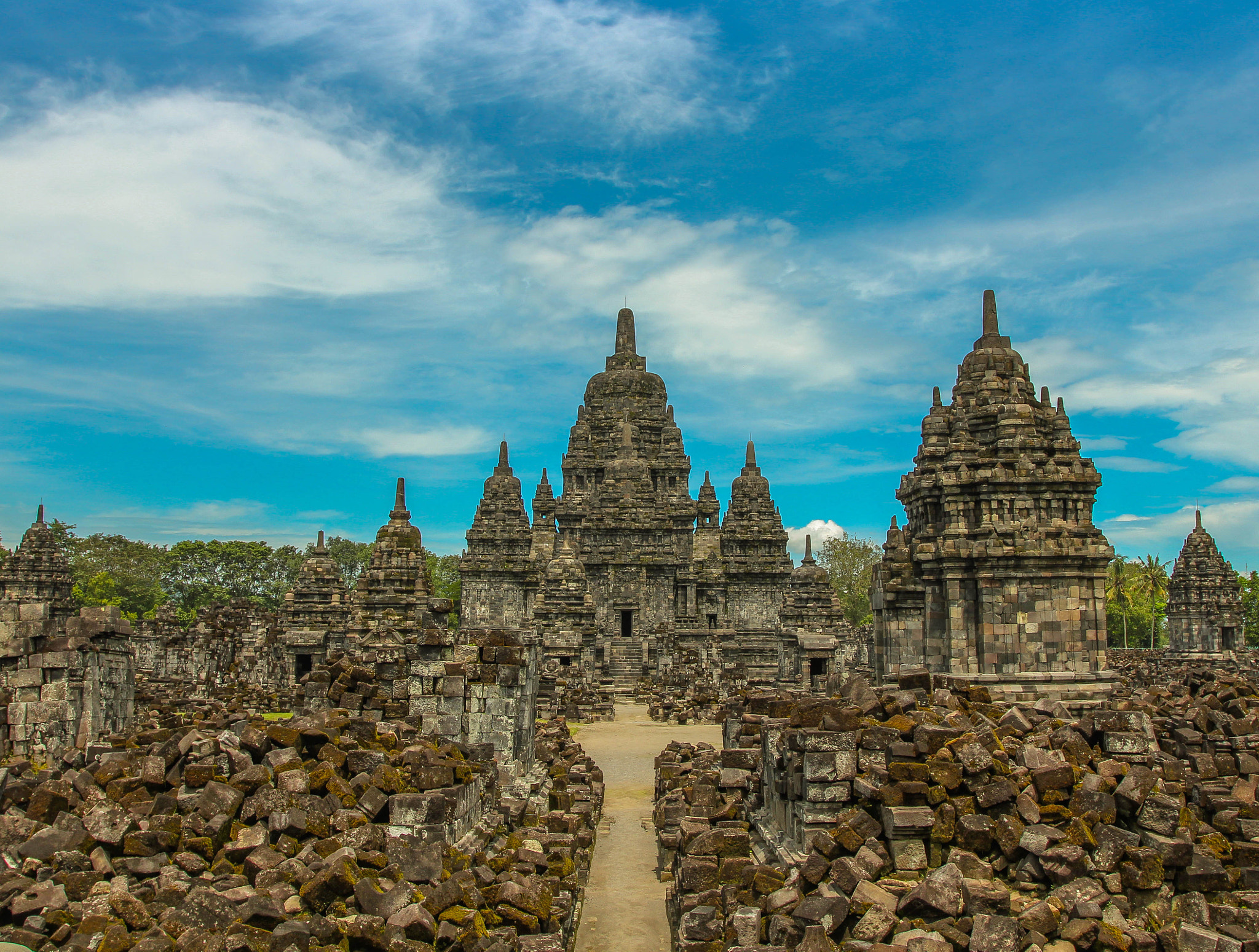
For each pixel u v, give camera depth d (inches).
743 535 4136.3
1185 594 3432.6
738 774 987.3
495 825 883.4
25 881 621.3
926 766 704.4
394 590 2026.3
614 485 4173.2
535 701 1312.7
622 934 832.9
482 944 631.2
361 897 613.3
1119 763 739.4
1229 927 624.7
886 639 1576.0
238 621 3142.2
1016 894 652.1
